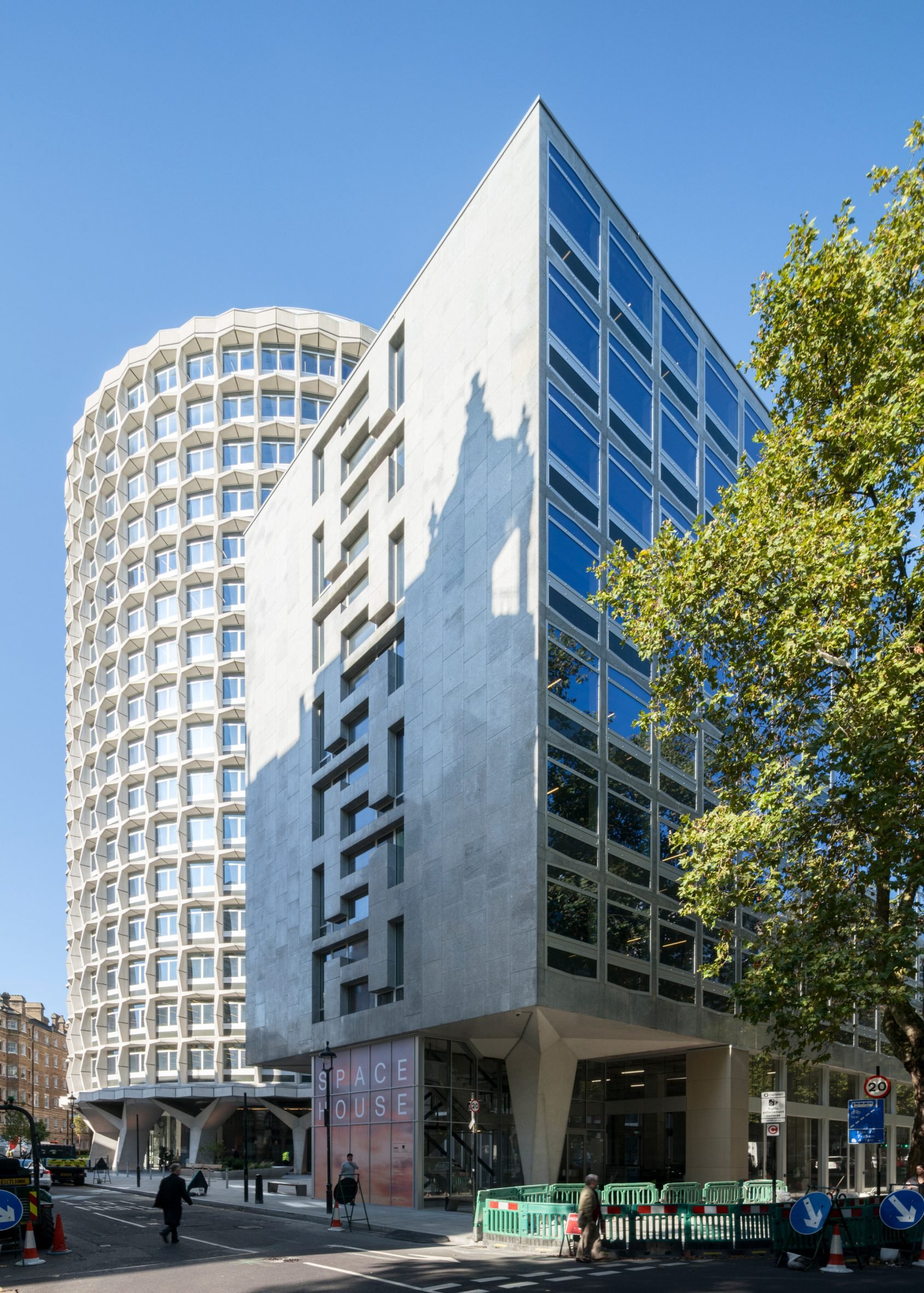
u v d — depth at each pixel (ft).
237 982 256.73
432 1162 114.11
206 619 278.46
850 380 77.30
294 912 157.28
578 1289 51.26
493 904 102.63
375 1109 123.65
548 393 108.58
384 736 130.82
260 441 280.31
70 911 311.88
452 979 108.06
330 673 152.97
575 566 109.70
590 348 118.01
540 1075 113.39
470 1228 86.53
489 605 110.32
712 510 82.07
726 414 151.53
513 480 108.78
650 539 125.39
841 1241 62.90
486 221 120.16
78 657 331.57
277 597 179.11
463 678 113.60
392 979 122.83
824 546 70.44
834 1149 156.04
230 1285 53.36
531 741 100.63
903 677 66.69
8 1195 66.69
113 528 307.58
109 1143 281.74
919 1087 72.18
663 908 117.60
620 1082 141.49
